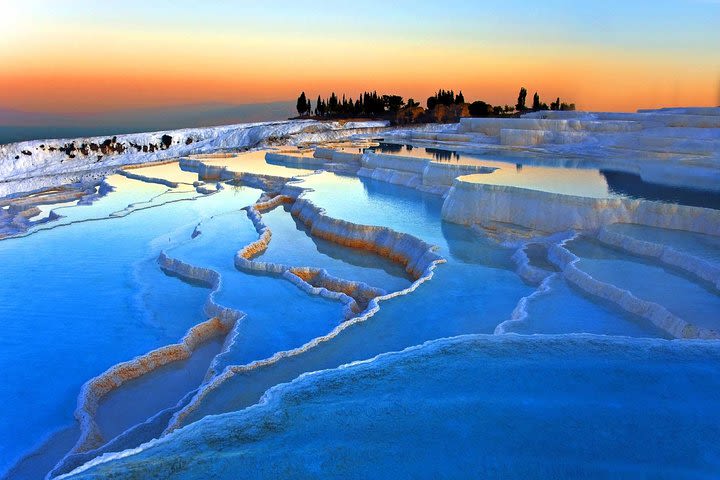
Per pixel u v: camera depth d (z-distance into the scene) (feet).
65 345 43.62
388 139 160.04
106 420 35.37
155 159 169.58
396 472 19.95
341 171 110.01
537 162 92.07
